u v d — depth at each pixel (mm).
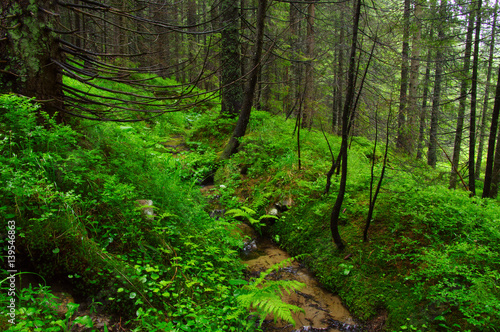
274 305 2252
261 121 8477
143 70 4113
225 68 8359
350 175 5664
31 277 2369
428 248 3645
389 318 3102
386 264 3730
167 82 13203
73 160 3258
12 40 3508
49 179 3043
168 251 3146
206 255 3664
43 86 3738
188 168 5941
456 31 9859
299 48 9477
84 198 3166
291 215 5281
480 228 3801
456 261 3316
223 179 6629
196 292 2945
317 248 4395
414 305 3088
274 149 7125
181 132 10211
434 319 2861
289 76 12867
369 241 4098
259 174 6559
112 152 4305
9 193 2535
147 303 2521
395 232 4094
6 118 3295
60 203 2766
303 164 6410
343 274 3824
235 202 5734
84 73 4078
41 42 3658
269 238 5254
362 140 9992
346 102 3781
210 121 9164
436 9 9055
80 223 2715
